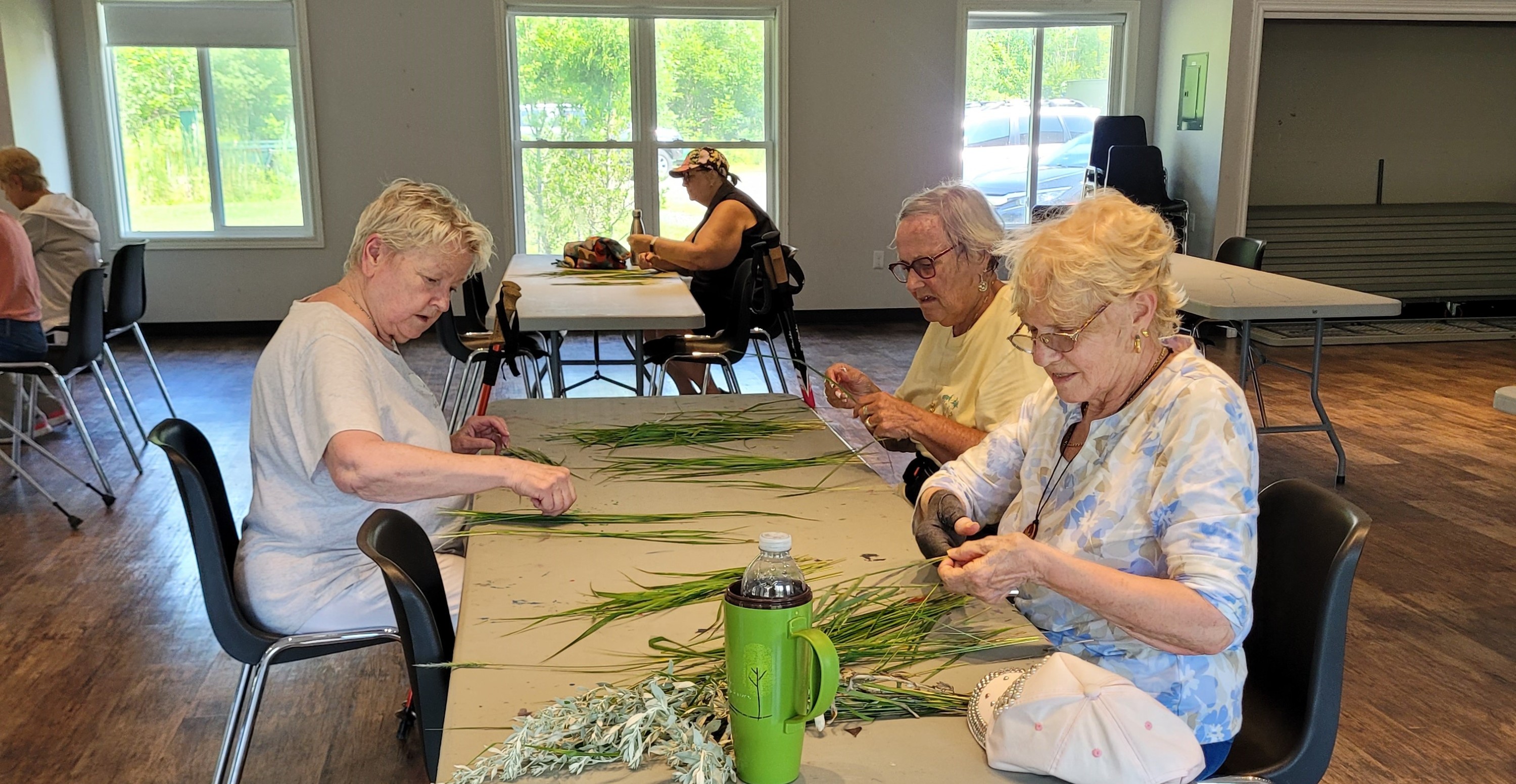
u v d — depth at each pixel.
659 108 8.35
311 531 1.94
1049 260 1.39
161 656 3.03
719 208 4.79
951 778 1.08
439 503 2.06
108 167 7.84
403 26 7.90
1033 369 2.12
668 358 4.38
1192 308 4.48
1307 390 6.39
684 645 1.35
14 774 2.44
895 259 8.75
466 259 1.96
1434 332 8.23
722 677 1.22
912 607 1.42
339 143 8.02
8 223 4.24
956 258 2.30
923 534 1.64
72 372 4.39
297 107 7.99
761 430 2.42
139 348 7.61
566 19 8.12
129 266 4.99
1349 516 1.53
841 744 1.15
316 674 2.94
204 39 7.82
